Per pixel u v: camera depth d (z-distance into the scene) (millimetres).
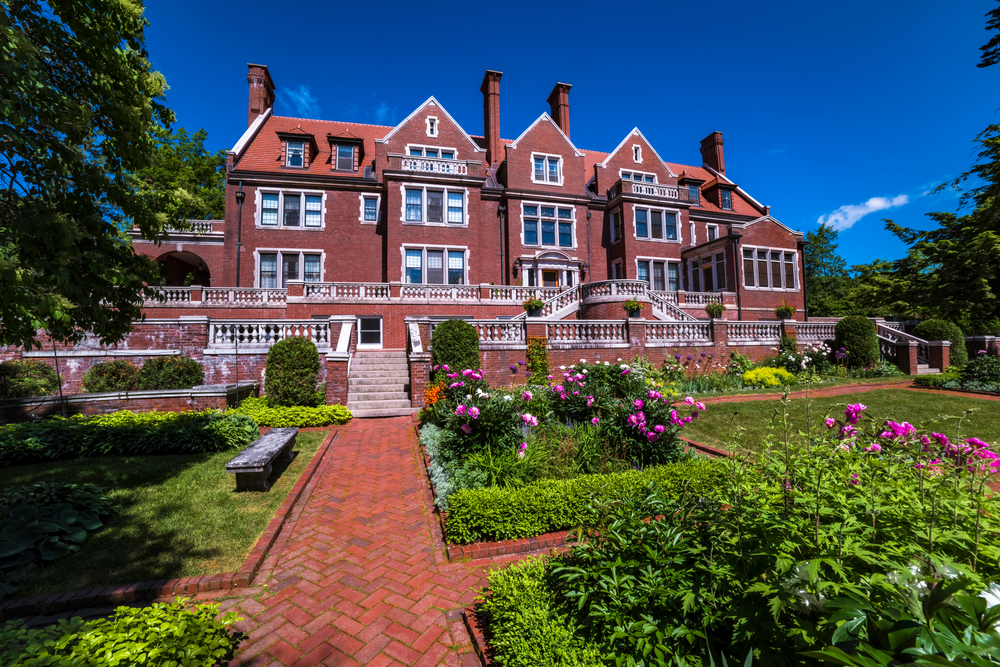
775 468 3221
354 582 4059
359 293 19172
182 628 2635
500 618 2971
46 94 4133
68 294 4688
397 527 5211
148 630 2553
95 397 9352
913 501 2562
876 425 3715
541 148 26297
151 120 5656
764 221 26141
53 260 4238
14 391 10039
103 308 5273
